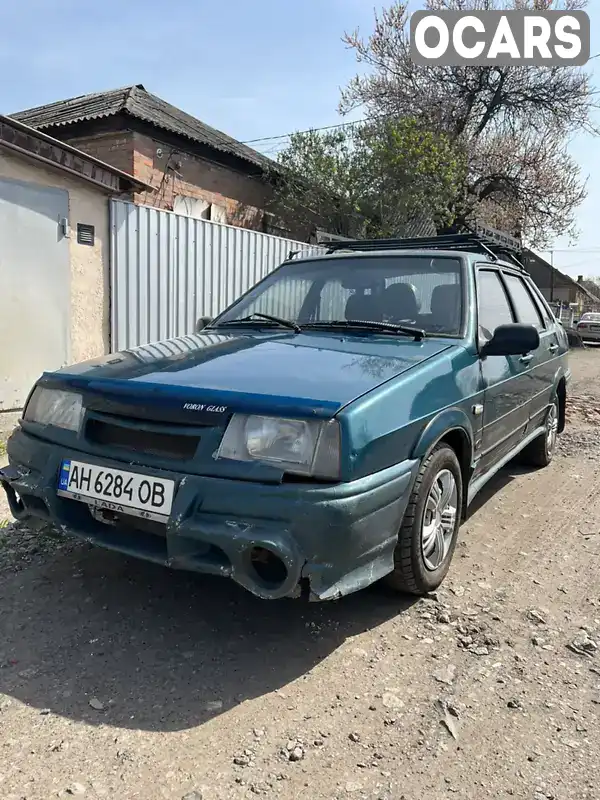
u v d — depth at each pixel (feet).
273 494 7.30
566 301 165.07
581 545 12.44
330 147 50.72
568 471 17.98
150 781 6.14
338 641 8.68
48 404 9.37
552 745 6.82
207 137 45.14
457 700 7.52
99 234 24.35
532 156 65.10
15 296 21.75
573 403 30.37
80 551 11.21
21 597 9.54
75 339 23.89
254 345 10.37
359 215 49.65
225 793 6.02
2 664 7.86
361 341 10.66
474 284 12.18
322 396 7.84
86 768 6.26
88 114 39.83
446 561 10.27
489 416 11.75
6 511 12.93
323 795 6.04
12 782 6.05
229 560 7.45
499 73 63.57
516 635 9.00
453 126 63.57
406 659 8.32
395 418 8.37
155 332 26.96
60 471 8.70
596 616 9.62
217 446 7.67
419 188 49.83
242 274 31.17
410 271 12.44
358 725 7.04
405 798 6.03
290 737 6.81
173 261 27.43
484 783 6.25
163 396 8.11
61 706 7.15
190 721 7.00
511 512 14.33
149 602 9.54
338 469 7.47
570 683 7.94
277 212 51.16
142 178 39.55
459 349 10.67
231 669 7.98
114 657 8.12
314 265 13.50
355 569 7.90
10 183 21.12
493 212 68.69
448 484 10.11
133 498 7.94
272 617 9.25
